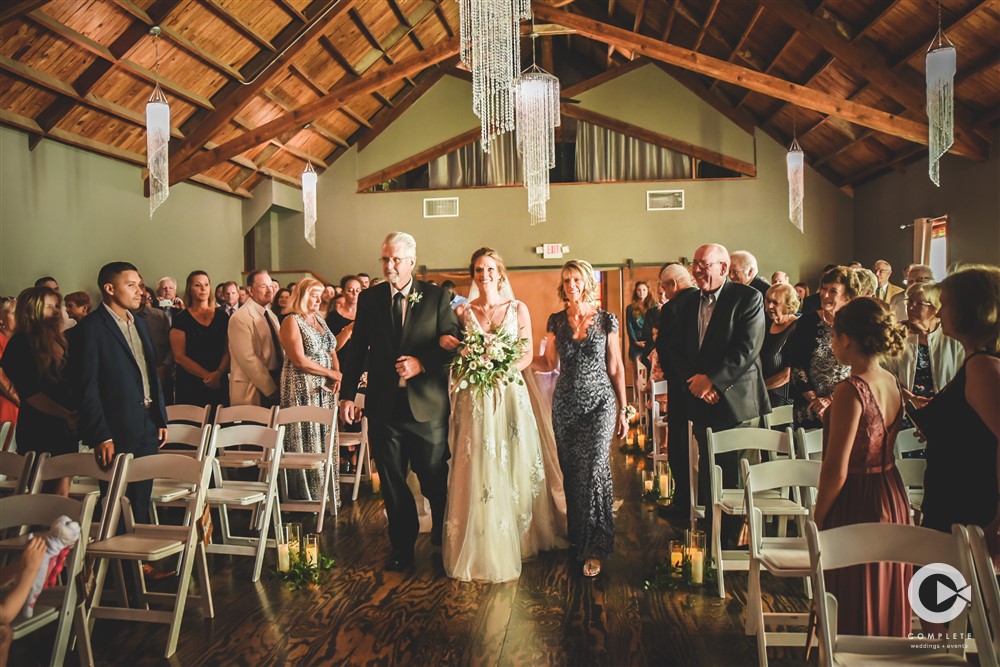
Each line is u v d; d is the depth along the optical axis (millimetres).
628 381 13172
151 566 4055
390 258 3955
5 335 5605
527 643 3076
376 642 3104
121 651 3035
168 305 7523
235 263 12695
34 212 8422
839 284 3895
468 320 4078
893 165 11508
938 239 10352
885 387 2320
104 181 9570
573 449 3969
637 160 13391
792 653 2965
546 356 4285
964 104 9203
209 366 5883
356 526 4961
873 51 9094
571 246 13391
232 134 10984
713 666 2854
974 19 7863
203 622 3342
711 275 4094
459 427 3951
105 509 3156
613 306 13336
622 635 3146
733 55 11477
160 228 10695
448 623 3293
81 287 9141
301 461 4746
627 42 9789
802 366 4215
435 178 13625
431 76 13594
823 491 2289
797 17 9172
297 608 3498
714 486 3654
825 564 1956
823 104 9430
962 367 2191
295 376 5223
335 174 13727
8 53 7289
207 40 9094
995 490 2127
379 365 3990
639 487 6004
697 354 4184
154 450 3816
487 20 8484
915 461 3080
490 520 3838
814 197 13227
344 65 11375
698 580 3695
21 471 3242
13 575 2404
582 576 3883
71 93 8133
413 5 11281
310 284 5340
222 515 4414
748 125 13180
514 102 10898
